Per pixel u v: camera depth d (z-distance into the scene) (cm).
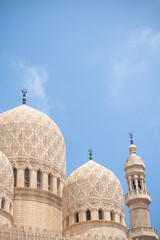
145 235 8125
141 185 8931
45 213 7731
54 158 8356
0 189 6875
